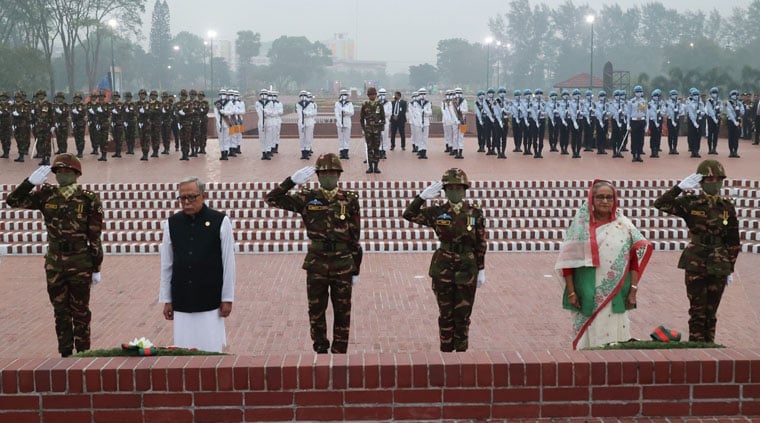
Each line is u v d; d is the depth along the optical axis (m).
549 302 11.13
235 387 4.97
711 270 7.97
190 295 6.71
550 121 24.08
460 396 5.01
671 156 23.14
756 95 29.44
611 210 6.71
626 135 22.47
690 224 8.11
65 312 7.93
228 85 126.94
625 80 62.34
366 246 14.80
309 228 7.43
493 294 11.60
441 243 7.59
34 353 8.96
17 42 73.50
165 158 22.78
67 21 61.00
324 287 7.45
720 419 5.00
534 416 5.03
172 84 120.50
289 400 4.99
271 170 20.05
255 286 12.12
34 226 15.88
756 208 16.42
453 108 22.62
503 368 5.01
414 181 17.69
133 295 11.62
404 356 5.16
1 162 21.64
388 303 11.11
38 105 21.30
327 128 38.34
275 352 8.98
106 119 21.98
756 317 10.27
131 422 4.97
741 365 5.00
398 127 26.75
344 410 5.00
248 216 16.50
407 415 5.01
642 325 9.97
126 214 16.58
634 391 5.01
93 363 5.05
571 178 18.16
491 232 15.45
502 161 21.86
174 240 6.75
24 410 4.95
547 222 16.17
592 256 6.61
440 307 7.56
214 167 20.67
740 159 22.23
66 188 7.86
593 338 6.66
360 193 17.27
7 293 11.79
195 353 5.54
